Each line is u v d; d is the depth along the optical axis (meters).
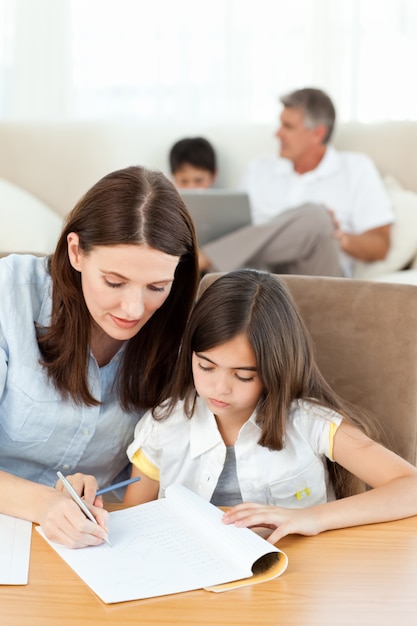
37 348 1.52
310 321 1.69
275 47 4.70
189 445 1.54
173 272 1.42
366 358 1.66
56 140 3.98
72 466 1.63
